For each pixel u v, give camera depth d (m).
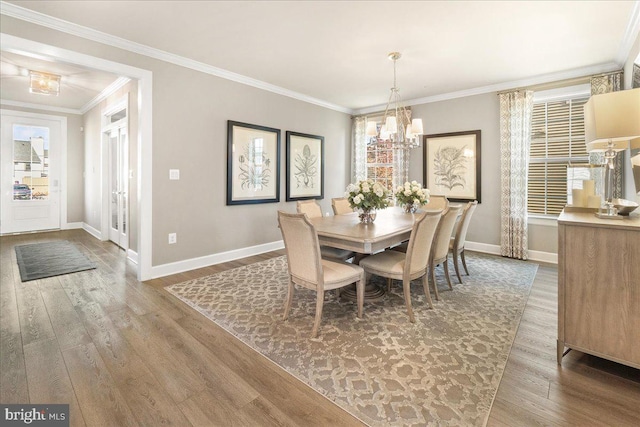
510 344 2.17
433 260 2.94
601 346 1.78
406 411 1.54
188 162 3.80
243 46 3.30
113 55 3.11
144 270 3.45
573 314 1.87
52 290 3.14
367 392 1.67
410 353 2.05
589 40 3.16
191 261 3.89
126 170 4.52
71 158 6.60
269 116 4.74
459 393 1.67
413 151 5.48
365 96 5.28
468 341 2.21
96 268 3.90
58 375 1.79
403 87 4.74
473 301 2.93
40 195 6.28
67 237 5.78
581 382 1.76
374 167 6.18
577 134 4.15
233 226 4.36
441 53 3.48
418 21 2.78
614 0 2.46
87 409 1.53
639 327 1.67
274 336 2.26
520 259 4.42
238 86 4.29
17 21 2.55
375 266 2.67
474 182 4.86
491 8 2.57
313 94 5.17
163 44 3.26
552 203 4.37
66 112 6.45
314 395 1.65
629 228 1.67
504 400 1.61
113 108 4.87
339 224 3.01
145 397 1.62
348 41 3.18
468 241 4.98
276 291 3.16
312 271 2.30
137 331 2.32
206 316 2.58
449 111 5.07
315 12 2.64
